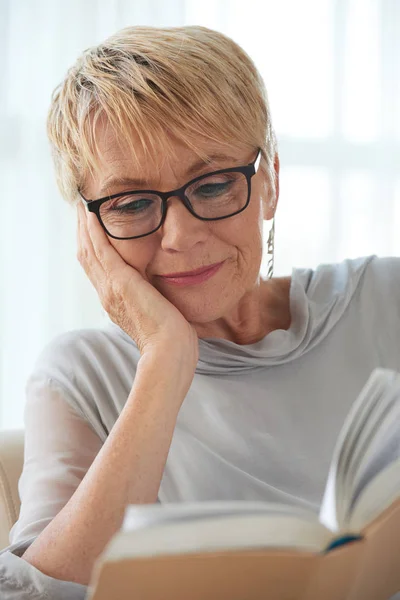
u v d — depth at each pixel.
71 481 1.14
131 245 1.13
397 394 0.72
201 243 1.10
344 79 3.40
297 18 3.34
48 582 0.95
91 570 0.96
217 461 1.17
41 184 3.02
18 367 3.02
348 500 0.68
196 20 3.22
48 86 3.02
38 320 3.04
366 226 3.45
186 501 1.15
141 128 1.06
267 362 1.22
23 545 1.04
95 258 1.19
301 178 3.39
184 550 0.59
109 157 1.09
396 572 0.75
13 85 3.00
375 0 3.41
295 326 1.26
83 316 3.06
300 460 1.18
